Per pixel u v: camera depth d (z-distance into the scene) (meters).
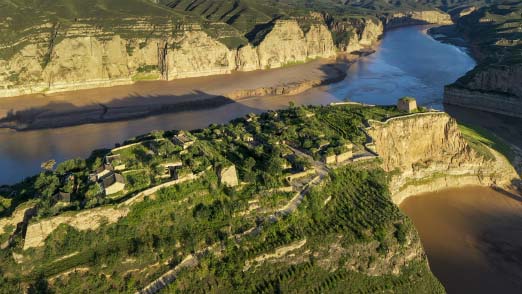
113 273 74.50
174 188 88.19
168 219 83.81
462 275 102.69
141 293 73.94
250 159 101.56
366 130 126.25
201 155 100.81
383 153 128.50
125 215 81.38
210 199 89.31
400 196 129.12
